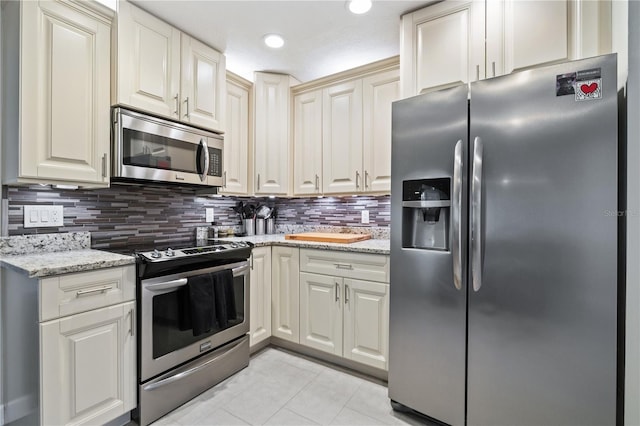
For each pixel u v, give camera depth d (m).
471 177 1.44
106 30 1.72
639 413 1.10
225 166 2.45
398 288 1.68
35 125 1.46
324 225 2.93
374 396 1.86
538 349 1.31
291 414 1.69
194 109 2.15
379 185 2.33
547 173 1.28
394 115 1.70
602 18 1.44
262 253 2.38
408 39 1.92
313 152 2.67
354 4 1.85
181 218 2.48
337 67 2.63
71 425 1.37
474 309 1.44
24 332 1.38
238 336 2.15
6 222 1.61
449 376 1.52
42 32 1.48
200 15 1.94
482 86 1.42
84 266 1.40
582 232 1.22
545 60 1.54
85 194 1.92
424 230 1.68
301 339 2.30
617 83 1.19
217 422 1.63
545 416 1.30
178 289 1.77
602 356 1.20
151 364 1.64
